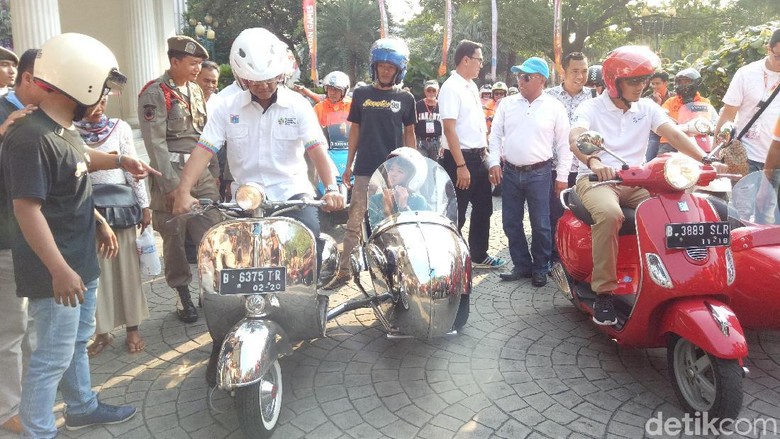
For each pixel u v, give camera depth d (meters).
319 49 32.34
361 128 5.07
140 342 4.08
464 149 5.53
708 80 7.98
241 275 2.93
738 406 2.85
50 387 2.73
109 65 2.66
